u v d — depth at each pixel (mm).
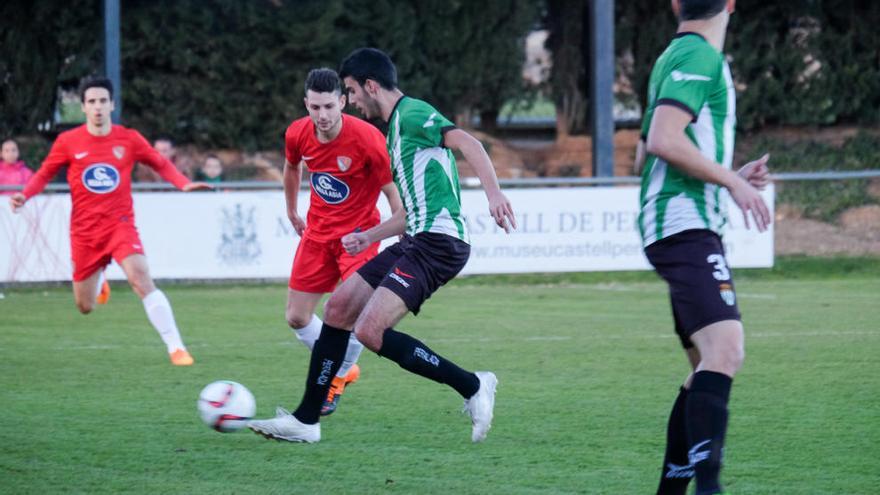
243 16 67562
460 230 18156
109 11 51281
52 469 17625
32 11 65562
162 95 67625
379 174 22156
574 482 16844
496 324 35906
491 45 71750
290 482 16875
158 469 17641
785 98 72125
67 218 45250
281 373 26875
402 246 18688
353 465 17906
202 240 45906
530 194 46875
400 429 20484
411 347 17594
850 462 17875
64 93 69812
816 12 71812
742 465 17703
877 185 59531
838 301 41594
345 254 22594
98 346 31547
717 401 13578
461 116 73188
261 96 69312
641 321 36531
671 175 14055
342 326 18609
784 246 55500
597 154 55406
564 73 74125
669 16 71625
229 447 19141
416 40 70562
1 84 66000
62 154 27953
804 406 22297
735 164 72000
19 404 22953
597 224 47281
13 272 45031
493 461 18109
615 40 72125
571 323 36094
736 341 13695
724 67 13953
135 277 28047
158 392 24312
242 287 48281
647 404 22750
